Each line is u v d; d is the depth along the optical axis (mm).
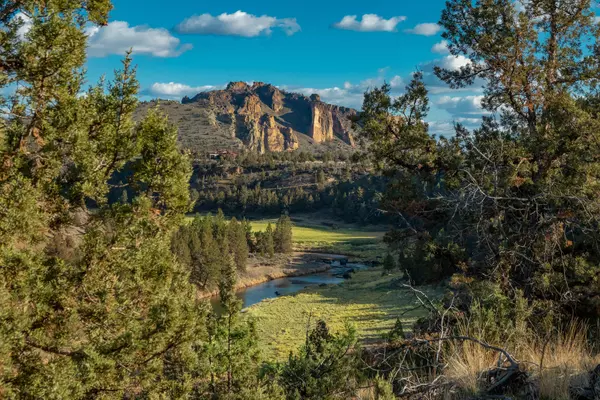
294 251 117250
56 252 8352
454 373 5180
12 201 7125
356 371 7453
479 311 6863
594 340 6668
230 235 88812
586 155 11875
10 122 7648
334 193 187750
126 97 8398
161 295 8016
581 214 10797
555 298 10086
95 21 8523
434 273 13273
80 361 7320
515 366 4719
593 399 4016
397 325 8602
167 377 8125
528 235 10891
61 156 7844
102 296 7629
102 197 8219
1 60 7602
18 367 6816
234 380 7660
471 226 11828
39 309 7328
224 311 7961
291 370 7723
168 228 8570
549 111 12945
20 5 7742
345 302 56438
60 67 7562
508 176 11609
